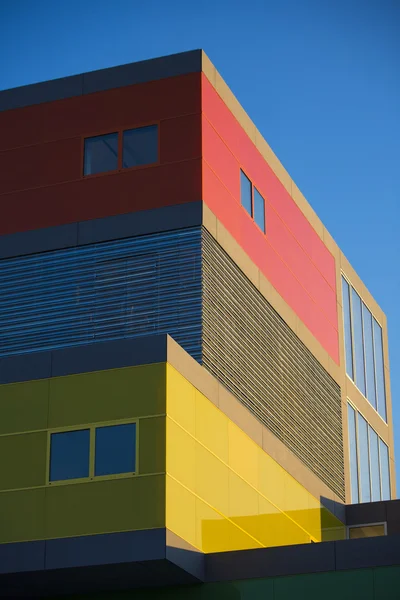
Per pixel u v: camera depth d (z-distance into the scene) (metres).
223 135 38.06
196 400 31.98
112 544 29.28
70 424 30.73
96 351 31.36
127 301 35.41
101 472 30.03
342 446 43.88
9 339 36.00
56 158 37.75
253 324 37.75
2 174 38.06
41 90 38.72
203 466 31.64
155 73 37.75
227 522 32.41
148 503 29.42
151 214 36.16
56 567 29.38
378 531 41.88
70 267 36.38
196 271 35.06
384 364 50.97
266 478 35.69
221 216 36.91
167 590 30.88
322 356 43.50
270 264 40.03
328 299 45.25
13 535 29.97
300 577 29.94
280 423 38.41
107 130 37.56
